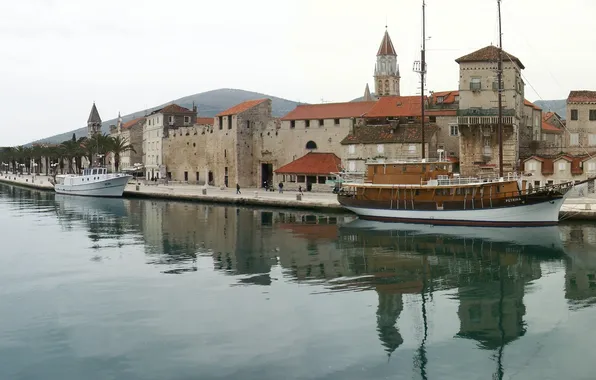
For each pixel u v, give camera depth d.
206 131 135.75
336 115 112.69
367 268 44.66
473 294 37.22
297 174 109.50
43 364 25.72
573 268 44.19
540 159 84.00
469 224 66.75
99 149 163.62
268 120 126.94
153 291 37.41
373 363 25.81
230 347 27.52
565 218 65.75
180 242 56.88
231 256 49.34
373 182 74.00
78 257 48.94
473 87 88.69
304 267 45.00
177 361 25.89
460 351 27.31
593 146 91.44
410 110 105.25
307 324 30.83
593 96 92.25
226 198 96.75
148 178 165.75
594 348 27.67
